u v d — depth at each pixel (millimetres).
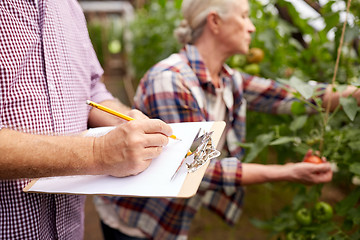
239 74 1472
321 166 1176
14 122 753
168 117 1219
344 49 1593
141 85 1332
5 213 769
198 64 1285
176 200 1309
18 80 761
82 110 966
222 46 1309
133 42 4473
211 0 1255
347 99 1117
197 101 1224
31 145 664
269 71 1876
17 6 753
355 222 1182
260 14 1836
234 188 1225
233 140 1473
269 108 1535
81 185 730
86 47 1002
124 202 1329
